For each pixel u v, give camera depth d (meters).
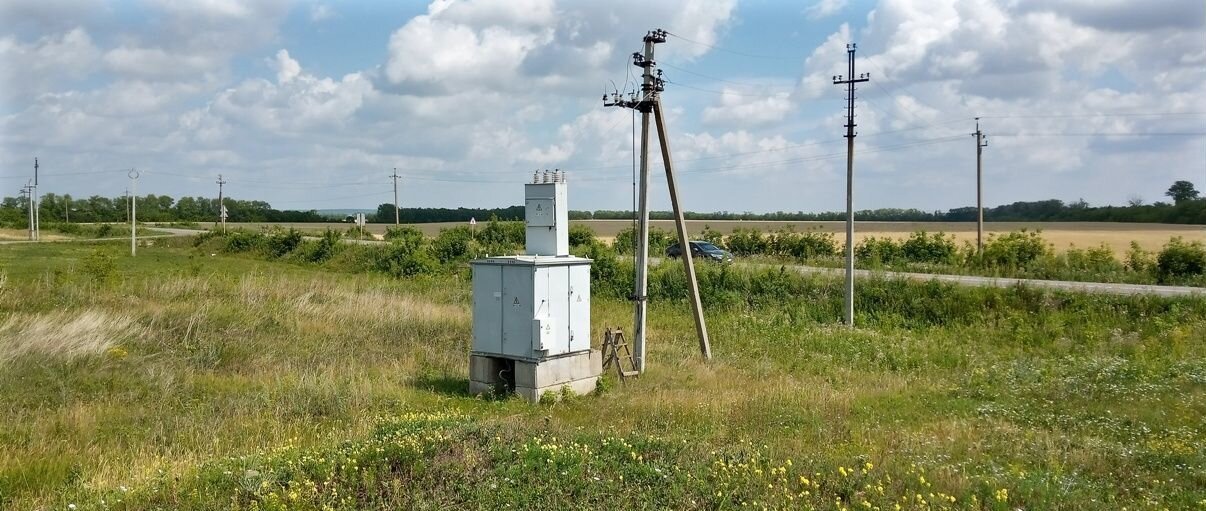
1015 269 37.16
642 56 16.47
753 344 20.14
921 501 7.12
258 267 42.03
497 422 9.80
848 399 12.95
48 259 43.50
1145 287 30.14
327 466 7.85
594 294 30.97
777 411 11.67
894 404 12.98
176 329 17.34
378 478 7.62
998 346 21.19
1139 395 13.44
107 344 15.08
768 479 7.67
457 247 45.25
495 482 7.29
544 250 14.03
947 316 25.39
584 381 14.08
